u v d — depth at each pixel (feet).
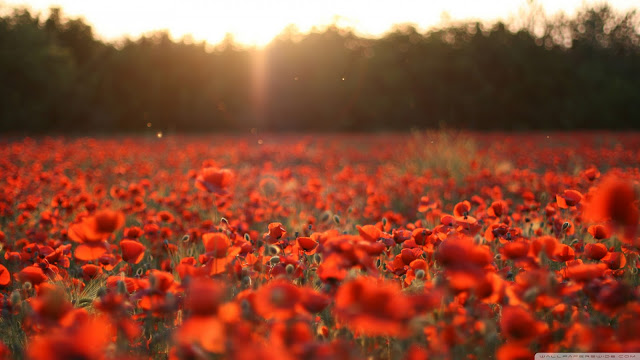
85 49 155.74
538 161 36.04
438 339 4.88
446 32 153.69
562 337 5.38
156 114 147.64
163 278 4.95
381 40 154.61
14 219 14.92
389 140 75.10
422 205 13.58
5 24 133.18
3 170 28.14
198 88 153.48
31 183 21.89
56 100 130.11
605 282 5.12
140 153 45.42
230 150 48.80
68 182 19.58
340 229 11.51
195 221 13.97
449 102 147.74
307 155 46.91
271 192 21.44
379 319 3.72
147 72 148.56
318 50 152.15
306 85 152.66
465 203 9.12
